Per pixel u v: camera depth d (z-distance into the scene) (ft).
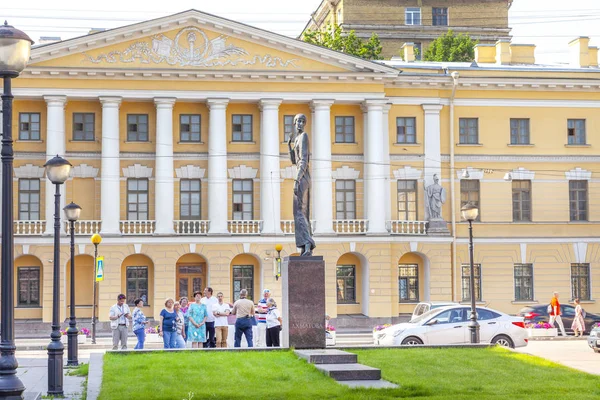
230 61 171.01
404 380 63.93
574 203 183.62
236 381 62.23
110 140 168.25
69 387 65.77
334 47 243.40
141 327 96.68
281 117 177.27
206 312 95.40
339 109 178.40
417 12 290.97
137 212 172.76
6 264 44.50
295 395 56.90
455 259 176.24
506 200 180.96
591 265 182.50
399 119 179.11
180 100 171.32
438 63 195.21
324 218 172.24
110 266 166.09
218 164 171.32
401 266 178.29
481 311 105.19
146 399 55.72
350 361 69.41
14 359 44.39
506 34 293.43
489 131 181.06
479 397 57.52
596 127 184.24
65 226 167.12
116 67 167.73
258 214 175.22
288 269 75.82
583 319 142.72
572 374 67.82
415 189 178.60
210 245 169.07
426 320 104.12
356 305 176.24
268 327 93.09
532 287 180.75
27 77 165.68
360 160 178.29
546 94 182.80
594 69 184.75
